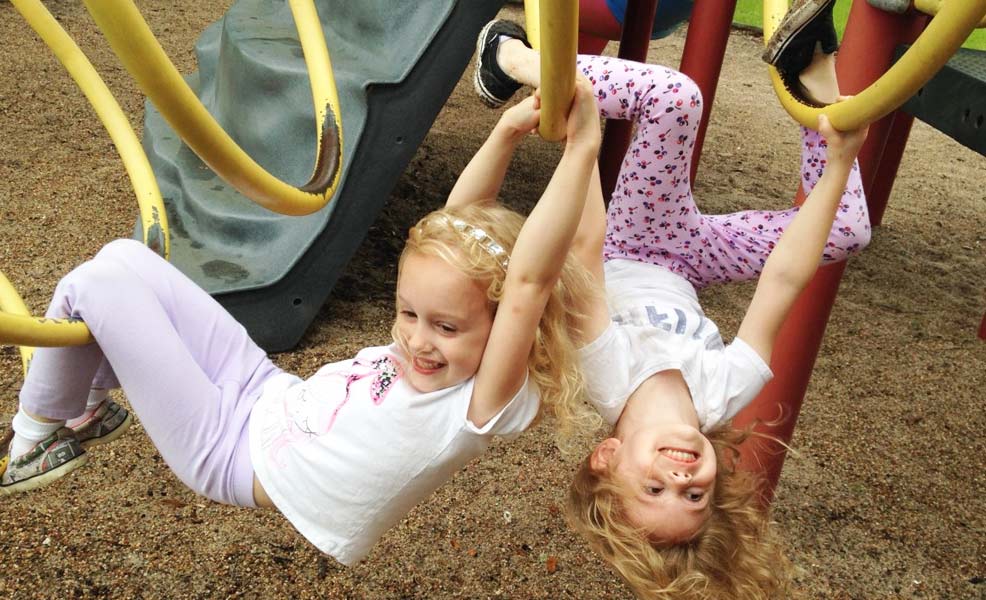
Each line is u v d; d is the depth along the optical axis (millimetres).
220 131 1313
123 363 1526
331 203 3211
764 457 2512
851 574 2619
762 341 1723
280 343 3254
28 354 1668
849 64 2240
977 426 3361
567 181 1304
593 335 1615
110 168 4410
